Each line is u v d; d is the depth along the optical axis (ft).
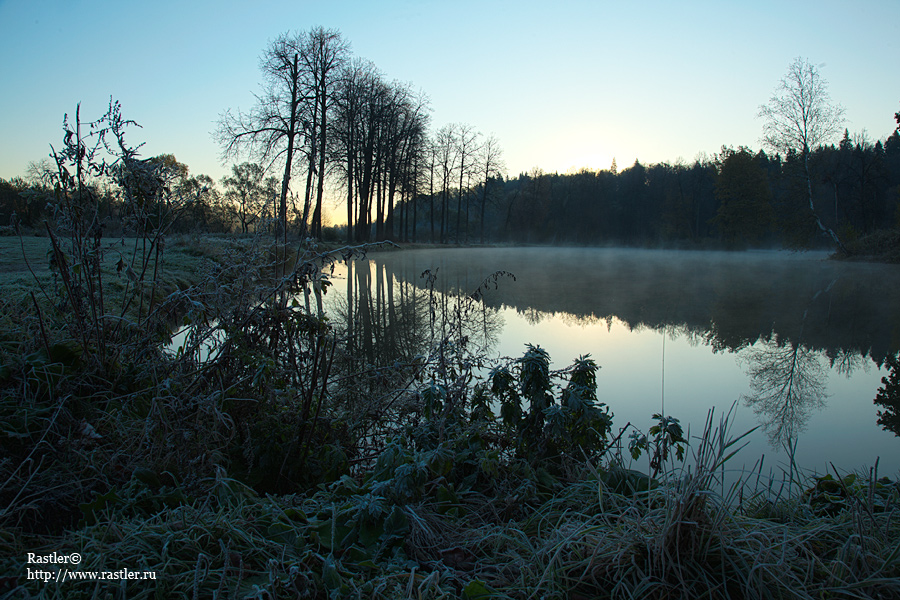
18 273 20.21
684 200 182.60
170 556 5.90
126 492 7.34
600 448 9.91
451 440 9.41
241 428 9.84
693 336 26.21
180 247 34.12
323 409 11.14
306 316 11.18
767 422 14.69
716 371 19.70
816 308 35.70
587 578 6.14
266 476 9.48
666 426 8.78
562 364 20.39
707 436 6.34
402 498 7.00
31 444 7.99
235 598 5.32
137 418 9.32
